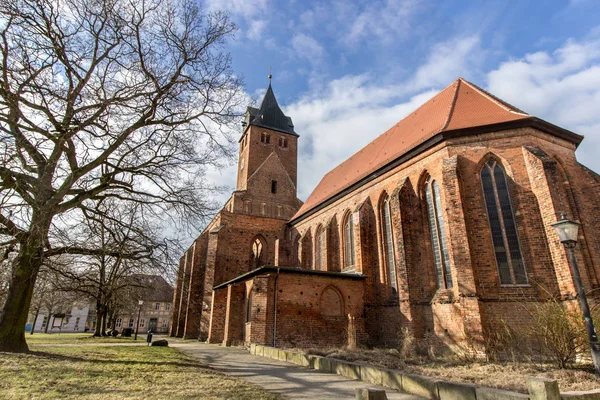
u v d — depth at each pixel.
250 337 20.19
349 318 20.81
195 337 35.84
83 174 14.01
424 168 20.73
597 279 15.83
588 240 16.84
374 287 23.31
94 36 14.40
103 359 12.62
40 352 13.02
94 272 31.23
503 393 6.56
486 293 16.45
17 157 11.70
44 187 12.46
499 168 18.17
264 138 51.88
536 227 16.50
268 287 20.73
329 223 29.92
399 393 8.66
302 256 33.47
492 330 15.73
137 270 16.36
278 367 12.96
